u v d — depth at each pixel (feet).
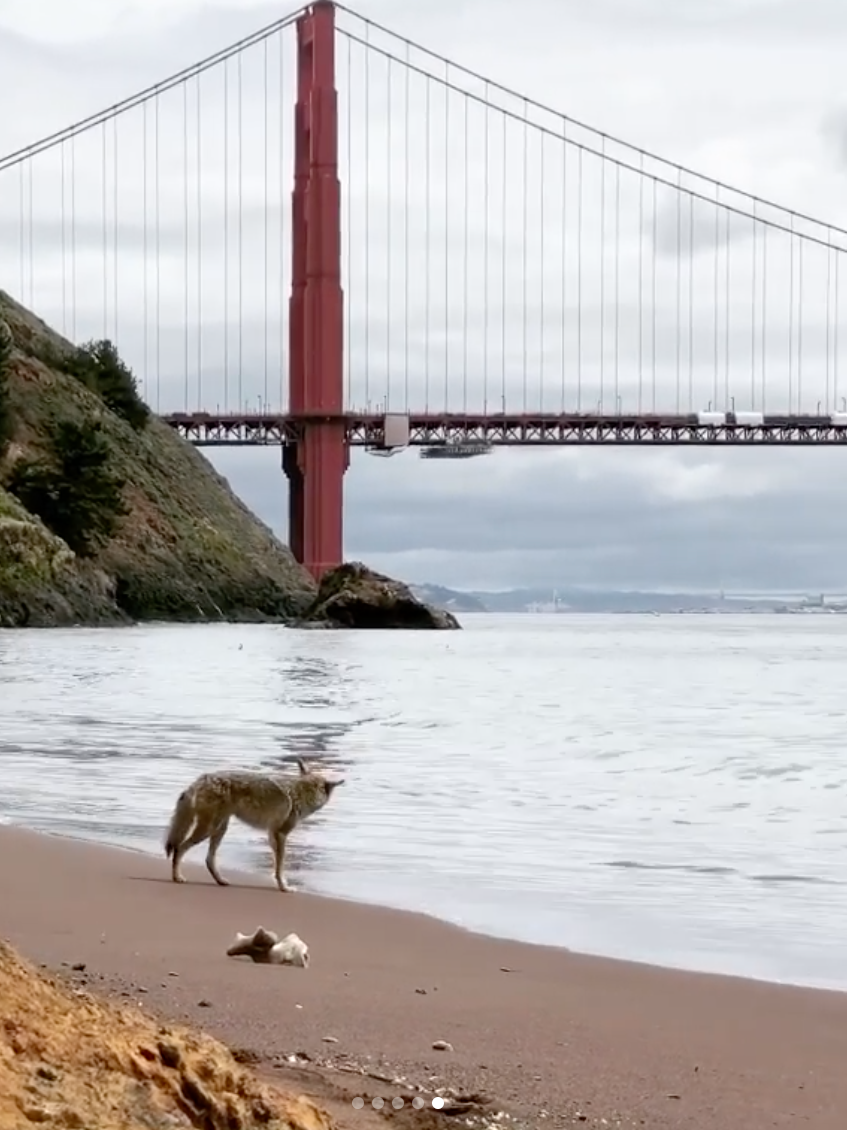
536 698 146.92
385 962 33.35
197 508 414.82
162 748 86.33
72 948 33.40
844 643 363.35
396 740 96.48
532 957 34.50
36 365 401.70
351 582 347.56
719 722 119.96
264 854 50.39
